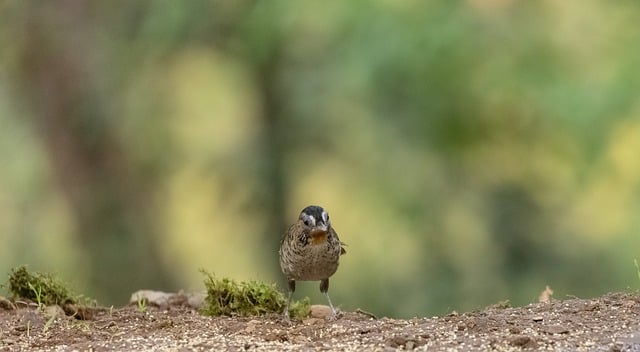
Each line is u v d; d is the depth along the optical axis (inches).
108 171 746.8
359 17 615.2
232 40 691.4
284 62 688.4
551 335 284.5
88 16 737.6
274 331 306.2
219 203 749.9
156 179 756.0
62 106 745.0
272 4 644.7
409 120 639.8
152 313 342.0
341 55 629.6
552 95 605.0
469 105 624.7
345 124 686.5
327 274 330.3
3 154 789.9
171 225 767.7
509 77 608.7
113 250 748.0
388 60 610.2
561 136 616.7
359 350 279.0
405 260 706.2
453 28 610.5
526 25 622.5
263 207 740.7
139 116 738.8
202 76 729.0
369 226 711.7
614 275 677.3
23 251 773.9
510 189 681.6
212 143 746.8
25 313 332.5
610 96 601.0
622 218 657.0
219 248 762.2
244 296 341.7
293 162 728.3
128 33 730.8
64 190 749.9
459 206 687.7
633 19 629.3
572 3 628.1
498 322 299.7
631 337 278.8
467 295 689.0
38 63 742.5
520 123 628.7
